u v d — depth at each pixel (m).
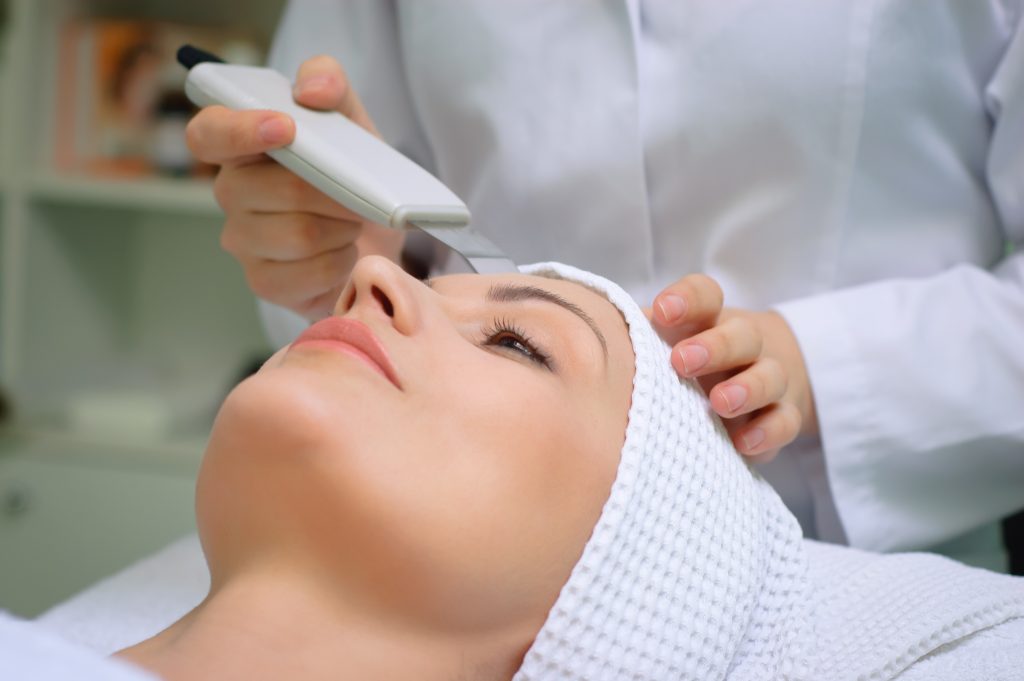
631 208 0.87
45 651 0.40
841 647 0.66
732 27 0.82
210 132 0.74
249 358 1.92
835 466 0.81
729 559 0.62
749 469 0.69
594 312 0.63
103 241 1.91
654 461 0.58
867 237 0.86
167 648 0.51
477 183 0.92
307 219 0.80
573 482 0.55
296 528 0.50
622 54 0.85
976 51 0.82
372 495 0.49
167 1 1.92
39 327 1.77
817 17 0.80
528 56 0.87
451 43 0.89
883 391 0.79
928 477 0.83
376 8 0.98
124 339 1.99
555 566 0.54
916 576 0.71
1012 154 0.83
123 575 0.85
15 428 1.69
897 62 0.80
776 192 0.84
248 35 1.81
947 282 0.83
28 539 1.65
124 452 1.65
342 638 0.51
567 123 0.86
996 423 0.80
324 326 0.56
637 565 0.56
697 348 0.64
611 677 0.55
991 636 0.66
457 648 0.53
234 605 0.51
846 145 0.82
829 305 0.81
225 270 1.95
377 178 0.70
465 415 0.53
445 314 0.60
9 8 1.70
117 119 1.75
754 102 0.82
